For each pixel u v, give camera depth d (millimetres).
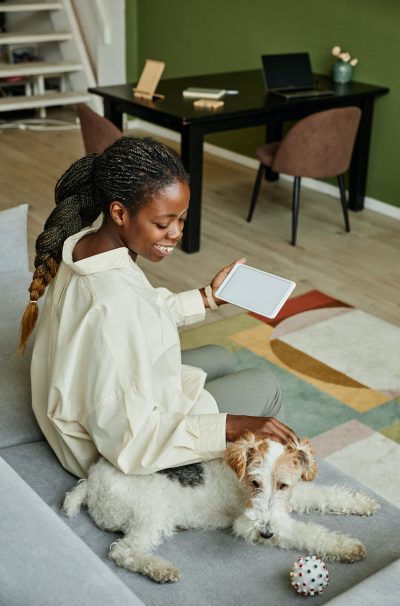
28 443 1807
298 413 2715
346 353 3139
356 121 4141
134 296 1451
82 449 1560
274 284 1705
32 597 1113
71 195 1559
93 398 1425
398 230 4605
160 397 1521
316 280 3861
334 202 5027
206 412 1647
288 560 1463
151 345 1471
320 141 4090
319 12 4922
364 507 1605
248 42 5504
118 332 1418
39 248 1546
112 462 1465
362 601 1196
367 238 4457
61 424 1524
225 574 1419
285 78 4562
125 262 1471
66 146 6098
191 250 4160
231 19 5574
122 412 1411
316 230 4547
